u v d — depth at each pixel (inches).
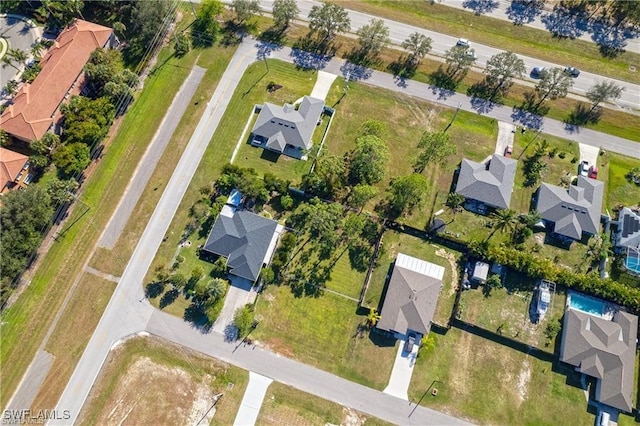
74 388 2837.1
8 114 3437.5
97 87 3720.5
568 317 2817.4
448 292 2979.8
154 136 3548.2
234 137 3521.2
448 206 3218.5
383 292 2997.0
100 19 4055.1
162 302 3029.0
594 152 3388.3
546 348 2815.0
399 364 2822.3
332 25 3791.8
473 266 3029.0
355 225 2960.1
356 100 3636.8
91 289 3073.3
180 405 2780.5
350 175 3336.6
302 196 3292.3
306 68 3786.9
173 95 3708.2
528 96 3595.0
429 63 3764.8
